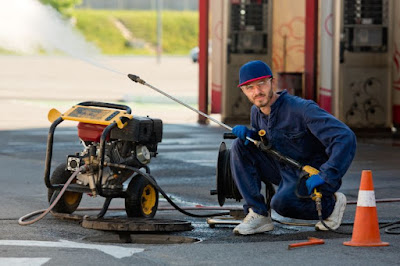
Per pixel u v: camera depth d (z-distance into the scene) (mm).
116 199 10320
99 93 33719
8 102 28281
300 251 6969
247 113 22344
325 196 7746
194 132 20047
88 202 10000
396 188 11453
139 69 58719
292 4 22203
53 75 47531
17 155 15023
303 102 7641
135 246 7238
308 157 7801
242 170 7922
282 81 21047
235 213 8703
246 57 22203
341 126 7430
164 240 7773
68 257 6715
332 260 6602
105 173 8422
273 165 7988
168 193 10906
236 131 7840
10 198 10211
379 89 20359
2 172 12805
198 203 10133
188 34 108125
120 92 34625
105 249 7059
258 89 7602
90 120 8227
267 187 8297
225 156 8281
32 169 13203
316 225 7969
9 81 40656
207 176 12602
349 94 20234
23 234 7781
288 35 22344
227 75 22266
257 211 7914
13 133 19125
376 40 20234
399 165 14148
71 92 33844
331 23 20000
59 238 7617
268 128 7789
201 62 22844
